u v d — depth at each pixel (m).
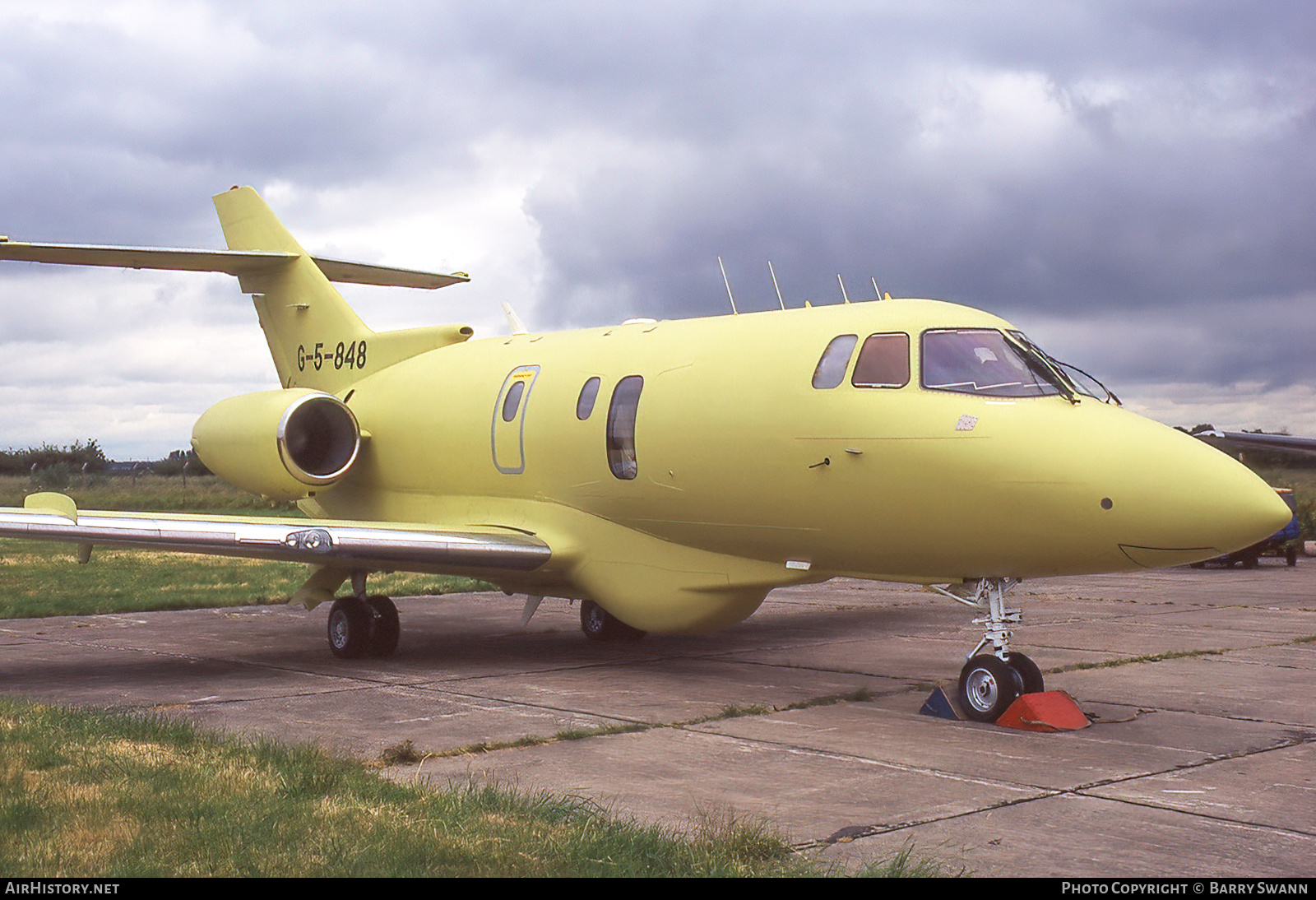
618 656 12.51
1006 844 5.62
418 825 5.47
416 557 11.17
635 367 11.39
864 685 10.47
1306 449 22.28
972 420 8.71
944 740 8.08
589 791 6.58
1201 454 8.23
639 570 11.39
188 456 57.03
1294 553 25.78
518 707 9.30
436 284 17.58
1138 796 6.57
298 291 16.27
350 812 5.68
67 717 8.02
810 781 6.88
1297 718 8.91
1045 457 8.34
